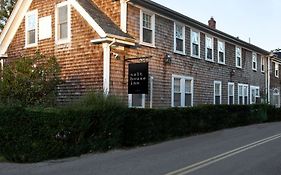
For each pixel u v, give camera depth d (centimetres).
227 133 2128
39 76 1798
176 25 2444
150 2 2123
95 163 1223
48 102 1803
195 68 2622
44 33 2230
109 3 2086
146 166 1144
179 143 1706
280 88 4297
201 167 1118
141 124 1667
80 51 2041
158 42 2269
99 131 1489
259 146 1578
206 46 2772
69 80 2072
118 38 1927
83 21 2031
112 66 1952
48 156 1325
